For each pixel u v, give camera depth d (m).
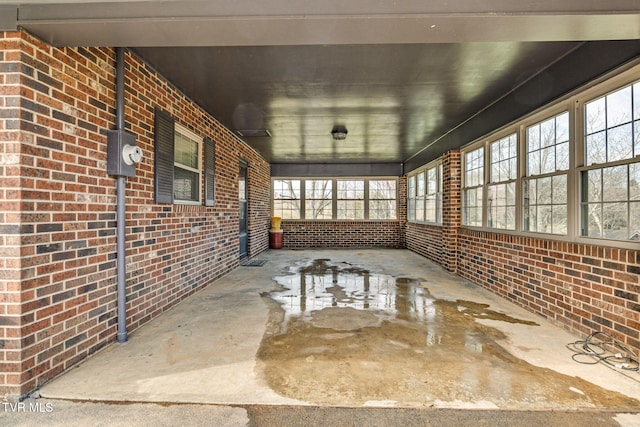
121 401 2.12
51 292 2.33
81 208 2.60
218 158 5.73
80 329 2.59
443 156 6.72
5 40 2.12
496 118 4.79
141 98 3.44
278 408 2.05
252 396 2.18
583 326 3.14
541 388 2.27
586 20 2.11
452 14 2.07
